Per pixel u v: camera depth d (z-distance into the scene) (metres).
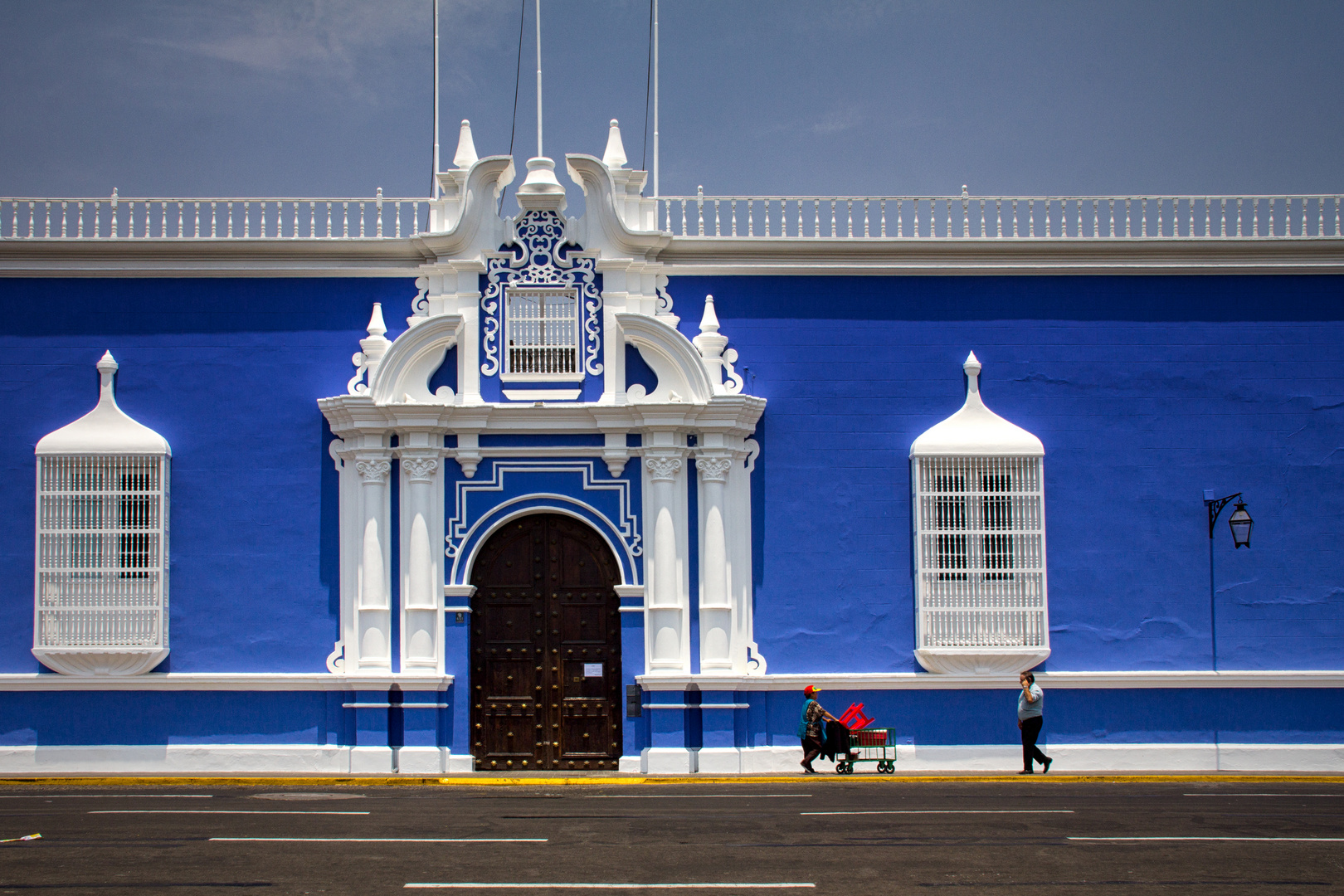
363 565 17.61
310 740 17.59
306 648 17.81
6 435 18.09
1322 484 18.59
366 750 17.25
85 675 17.59
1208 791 15.41
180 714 17.64
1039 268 18.58
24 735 17.56
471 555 17.81
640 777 16.89
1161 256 18.69
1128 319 18.69
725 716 17.45
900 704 17.92
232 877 9.55
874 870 9.98
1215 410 18.62
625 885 9.37
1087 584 18.28
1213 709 18.12
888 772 17.20
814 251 18.48
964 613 17.94
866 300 18.58
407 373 17.86
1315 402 18.67
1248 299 18.80
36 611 17.59
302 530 18.02
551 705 17.78
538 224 18.36
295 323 18.33
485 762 17.64
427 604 17.56
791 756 17.67
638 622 17.78
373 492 17.72
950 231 18.59
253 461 18.11
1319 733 18.11
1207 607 18.33
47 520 17.73
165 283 18.38
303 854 10.51
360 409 17.58
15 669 17.77
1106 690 18.06
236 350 18.28
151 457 17.86
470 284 18.16
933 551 18.00
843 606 18.09
